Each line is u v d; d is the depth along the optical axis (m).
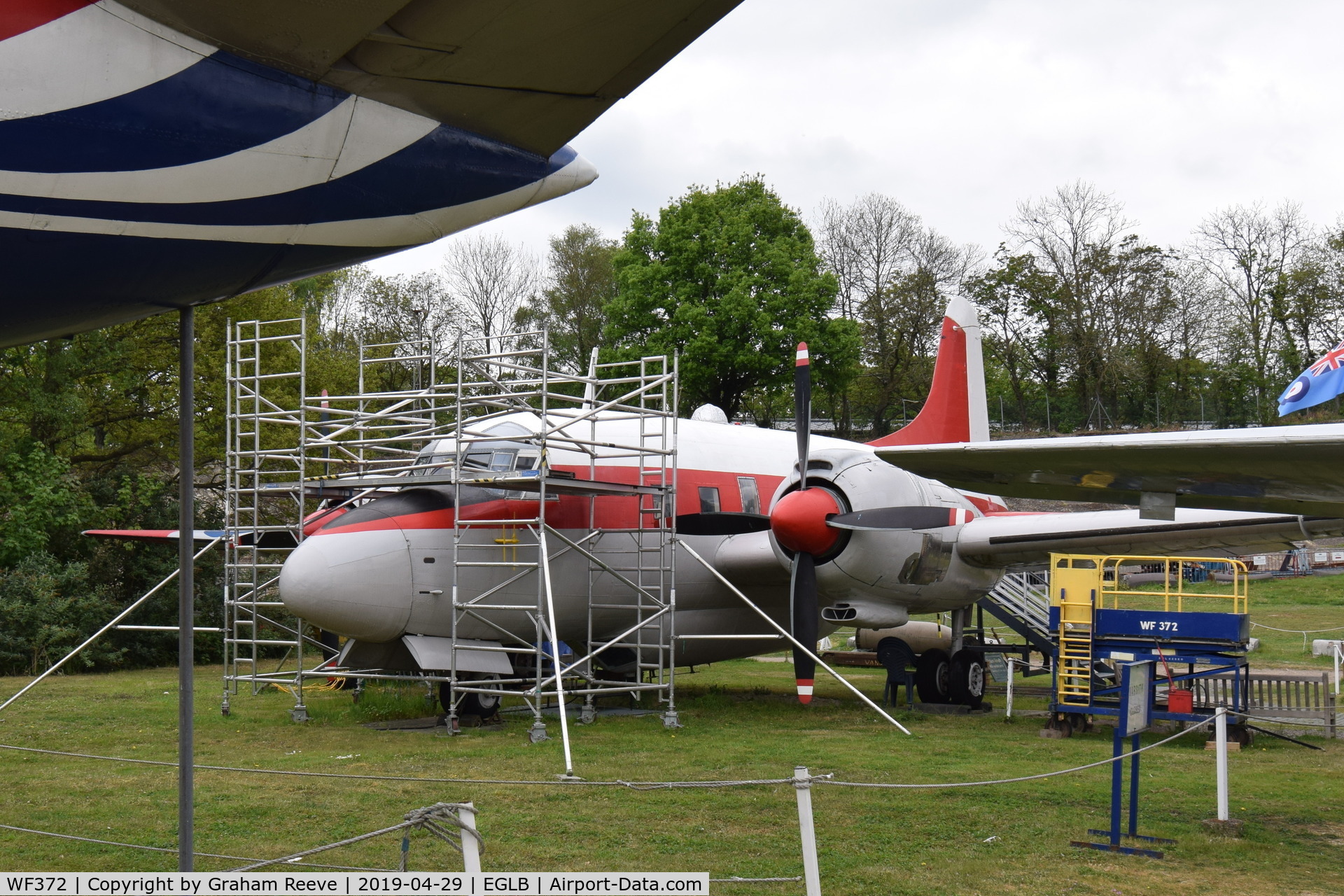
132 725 12.42
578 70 3.29
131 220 3.13
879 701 15.09
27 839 6.98
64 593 19.69
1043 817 7.71
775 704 14.91
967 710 14.12
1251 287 49.84
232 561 14.70
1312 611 28.48
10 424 22.34
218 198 3.24
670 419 14.50
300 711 12.72
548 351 11.38
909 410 54.25
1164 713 10.93
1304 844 7.02
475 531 12.02
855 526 12.14
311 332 38.03
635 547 13.27
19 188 2.90
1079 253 50.25
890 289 50.22
